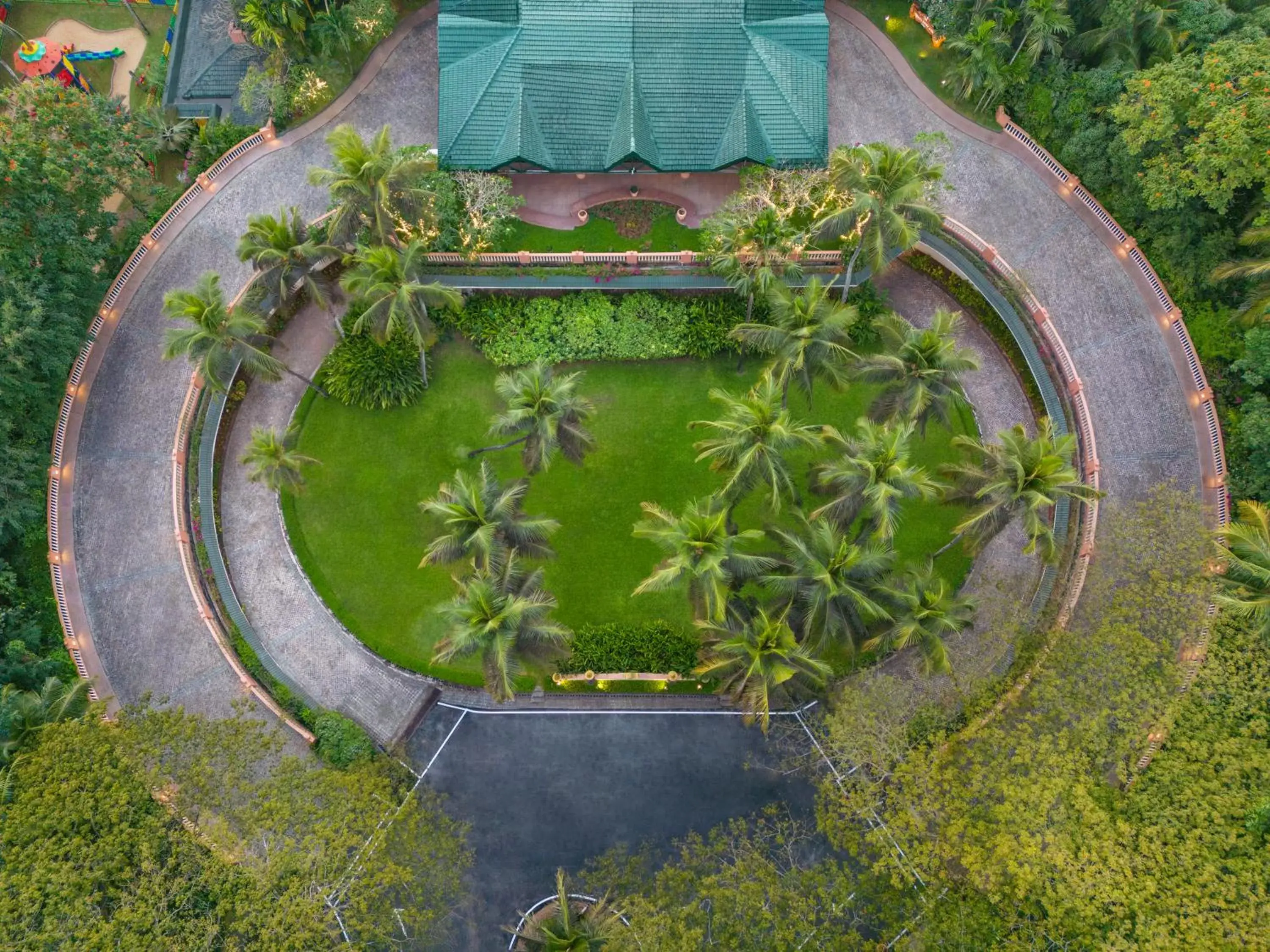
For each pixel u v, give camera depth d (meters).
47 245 41.84
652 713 44.19
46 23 54.19
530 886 41.84
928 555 44.66
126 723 37.19
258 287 41.44
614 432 47.47
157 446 46.75
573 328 47.09
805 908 34.94
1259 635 35.84
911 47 50.78
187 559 44.50
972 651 43.19
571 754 43.72
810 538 34.66
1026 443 35.16
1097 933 32.69
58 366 42.75
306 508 46.47
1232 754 35.44
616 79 45.69
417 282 39.53
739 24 45.78
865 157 37.78
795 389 48.09
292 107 49.31
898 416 37.25
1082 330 46.84
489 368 48.06
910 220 39.06
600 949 33.94
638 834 42.56
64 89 42.88
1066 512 44.94
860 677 41.09
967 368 36.84
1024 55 47.53
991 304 46.81
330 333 48.56
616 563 45.84
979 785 35.12
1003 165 48.94
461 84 46.28
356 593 45.59
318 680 44.62
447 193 45.03
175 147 49.44
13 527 43.31
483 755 43.72
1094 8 46.50
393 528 46.31
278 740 42.56
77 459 46.25
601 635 43.94
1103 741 36.34
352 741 42.38
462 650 32.66
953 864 37.50
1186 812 34.56
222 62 50.84
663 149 46.44
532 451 38.38
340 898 35.12
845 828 37.25
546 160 46.41
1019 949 33.19
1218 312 44.88
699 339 47.03
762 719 38.12
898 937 35.00
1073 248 47.66
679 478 47.00
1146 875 33.19
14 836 33.53
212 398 46.19
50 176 40.34
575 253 45.66
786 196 45.12
